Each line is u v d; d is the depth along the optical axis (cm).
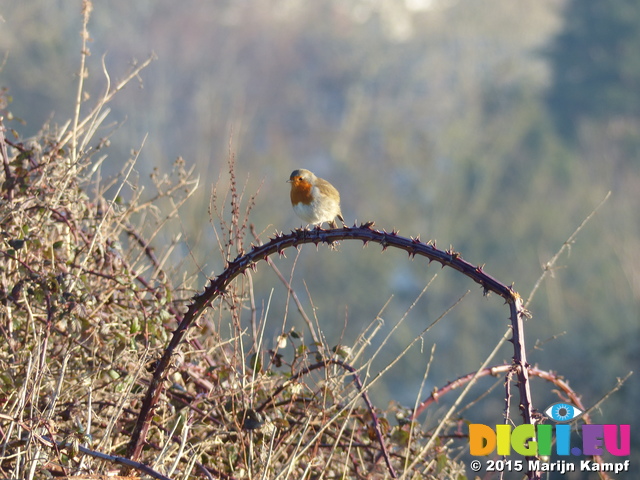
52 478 370
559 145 3962
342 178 3944
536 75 4350
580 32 4238
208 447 436
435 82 4497
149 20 3772
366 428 478
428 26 4919
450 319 2823
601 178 3781
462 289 2953
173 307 523
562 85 4172
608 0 4162
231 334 496
